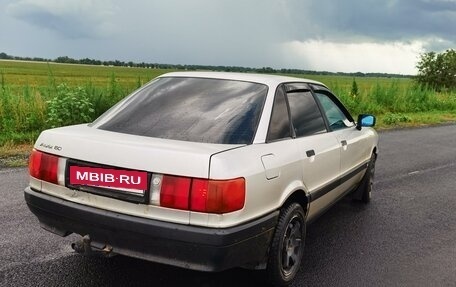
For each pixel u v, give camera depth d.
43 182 3.42
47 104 10.69
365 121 5.67
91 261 4.07
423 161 10.04
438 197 7.04
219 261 2.96
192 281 3.78
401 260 4.50
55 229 3.49
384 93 21.89
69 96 10.68
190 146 3.15
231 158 3.07
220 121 3.57
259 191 3.20
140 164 3.01
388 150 11.31
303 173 3.88
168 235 2.94
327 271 4.14
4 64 105.06
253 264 3.41
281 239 3.56
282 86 4.12
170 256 3.02
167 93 3.99
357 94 20.64
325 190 4.44
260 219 3.25
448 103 24.50
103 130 3.64
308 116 4.40
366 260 4.45
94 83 14.05
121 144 3.14
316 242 4.88
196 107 3.74
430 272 4.26
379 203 6.53
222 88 3.94
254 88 3.91
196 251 2.94
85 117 10.75
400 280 4.05
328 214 5.91
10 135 9.62
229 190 2.94
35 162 3.47
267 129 3.61
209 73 4.29
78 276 3.78
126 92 12.67
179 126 3.55
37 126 10.44
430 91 26.17
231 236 2.94
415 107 22.61
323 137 4.50
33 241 4.47
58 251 4.27
